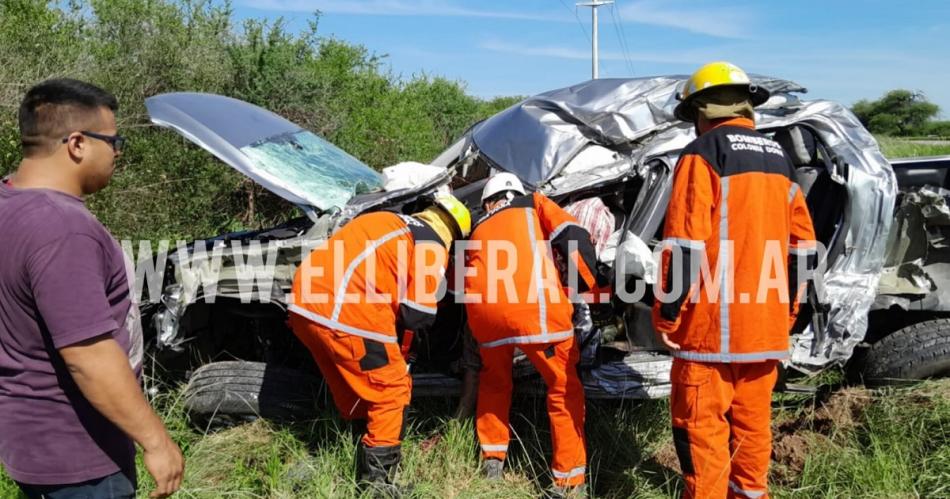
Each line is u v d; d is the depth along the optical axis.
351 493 3.24
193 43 8.95
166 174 6.86
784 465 3.54
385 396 3.26
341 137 9.77
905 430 3.49
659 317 2.85
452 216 3.53
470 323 3.45
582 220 3.83
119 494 1.99
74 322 1.72
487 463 3.53
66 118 1.83
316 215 3.83
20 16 7.12
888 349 3.92
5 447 1.88
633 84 4.56
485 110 19.23
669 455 3.66
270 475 3.36
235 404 3.78
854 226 3.75
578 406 3.31
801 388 3.88
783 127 4.00
